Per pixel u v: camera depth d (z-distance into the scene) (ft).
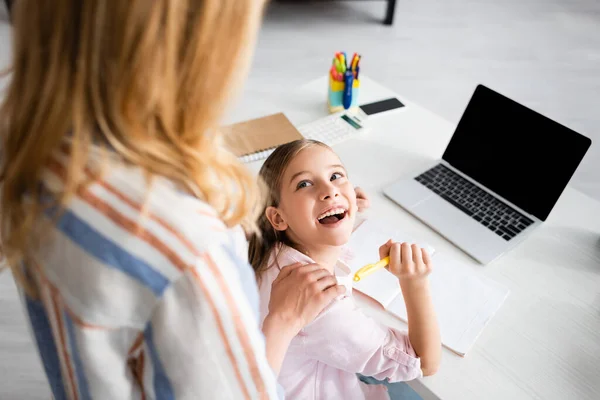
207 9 1.26
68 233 1.33
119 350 1.54
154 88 1.30
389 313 3.22
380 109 5.11
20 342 5.31
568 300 3.34
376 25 12.10
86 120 1.29
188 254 1.38
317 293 2.51
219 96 1.44
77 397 1.71
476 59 11.04
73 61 1.26
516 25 12.48
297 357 3.00
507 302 3.30
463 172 4.31
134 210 1.33
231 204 1.68
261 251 3.08
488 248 3.64
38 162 1.30
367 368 2.82
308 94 5.44
